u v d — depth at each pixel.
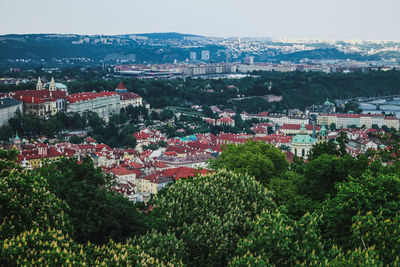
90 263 114.06
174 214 143.75
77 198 145.50
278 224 123.38
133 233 152.75
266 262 116.44
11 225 116.88
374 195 136.62
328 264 113.50
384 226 123.94
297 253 120.75
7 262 105.25
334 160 176.50
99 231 148.12
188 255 134.25
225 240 136.25
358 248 119.50
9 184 120.62
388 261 122.12
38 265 104.62
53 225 123.62
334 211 136.12
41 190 124.25
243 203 150.88
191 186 151.38
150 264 116.44
